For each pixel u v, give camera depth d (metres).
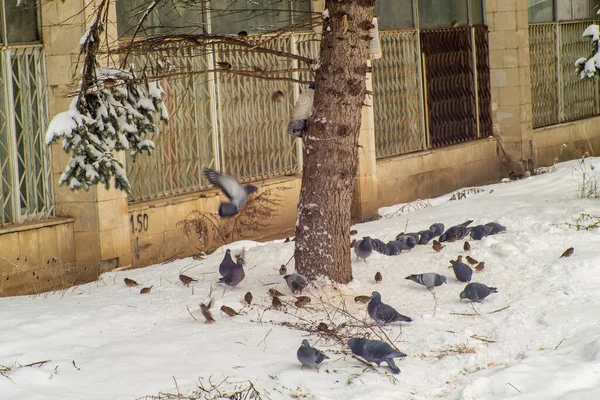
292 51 20.23
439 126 24.91
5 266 14.65
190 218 17.84
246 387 8.38
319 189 11.68
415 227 16.06
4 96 15.11
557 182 20.36
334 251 11.75
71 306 11.38
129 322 10.59
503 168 26.64
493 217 16.06
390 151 23.33
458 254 13.22
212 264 14.18
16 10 15.34
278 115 20.17
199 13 18.33
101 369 8.83
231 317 10.79
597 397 8.19
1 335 9.77
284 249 14.26
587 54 31.36
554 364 9.08
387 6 23.12
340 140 11.55
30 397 8.01
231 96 19.05
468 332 10.21
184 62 17.95
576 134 30.30
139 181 17.16
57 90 15.59
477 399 8.57
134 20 17.17
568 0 30.31
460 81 25.61
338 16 11.28
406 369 9.22
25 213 15.39
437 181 24.42
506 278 12.12
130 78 12.48
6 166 15.17
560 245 13.19
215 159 18.67
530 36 28.38
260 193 19.14
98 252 15.70
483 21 26.41
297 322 10.64
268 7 19.80
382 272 12.73
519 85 26.20
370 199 21.53
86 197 15.67
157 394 8.18
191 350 9.48
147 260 16.95
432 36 24.50
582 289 11.38
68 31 15.35
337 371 8.99
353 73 11.44
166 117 13.16
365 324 10.47
